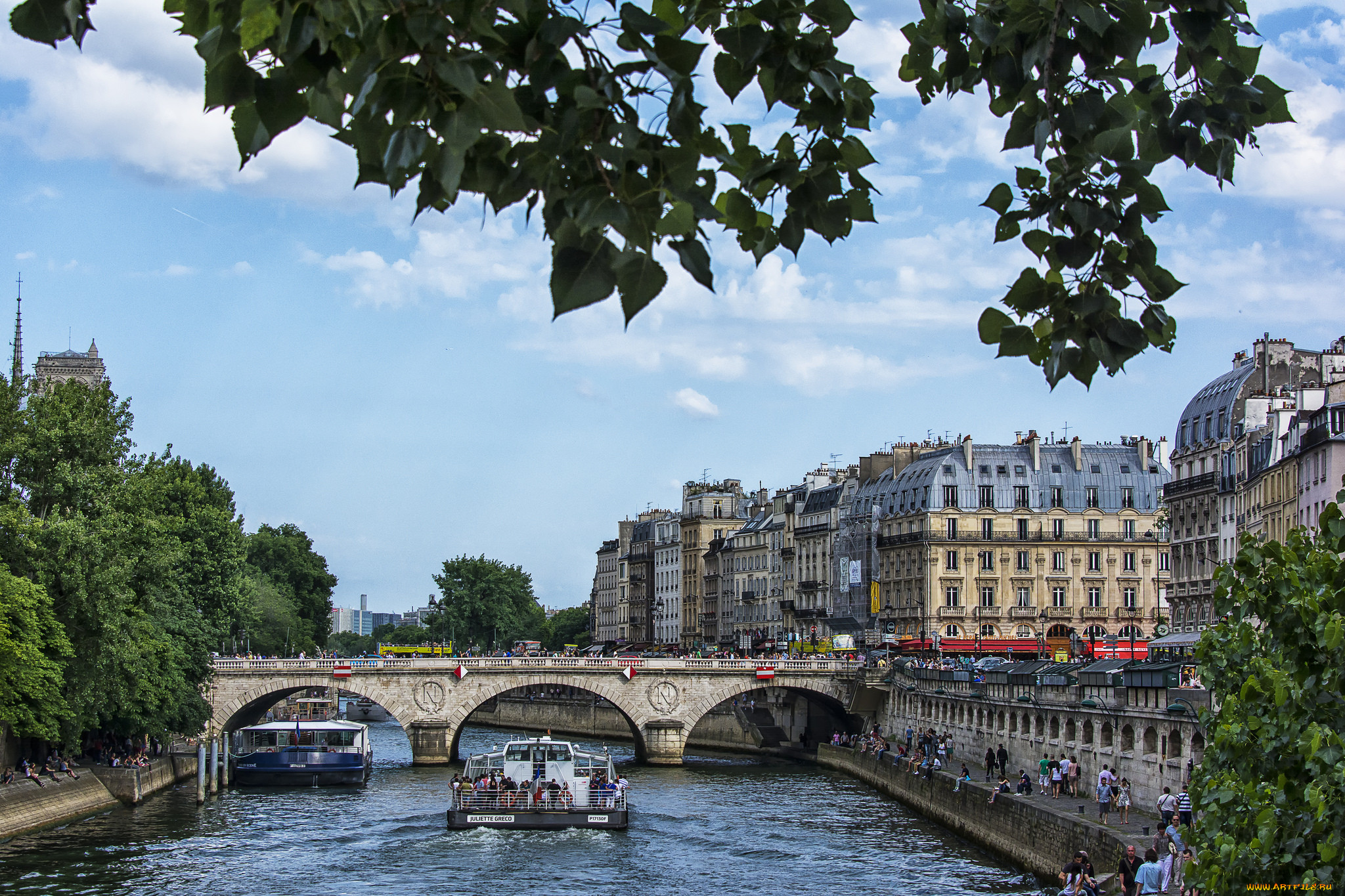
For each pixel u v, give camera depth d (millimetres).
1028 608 173000
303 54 7531
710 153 8062
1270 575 21344
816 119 9398
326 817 94312
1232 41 9625
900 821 93875
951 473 175625
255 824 89750
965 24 9758
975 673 114250
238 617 121875
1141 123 9859
